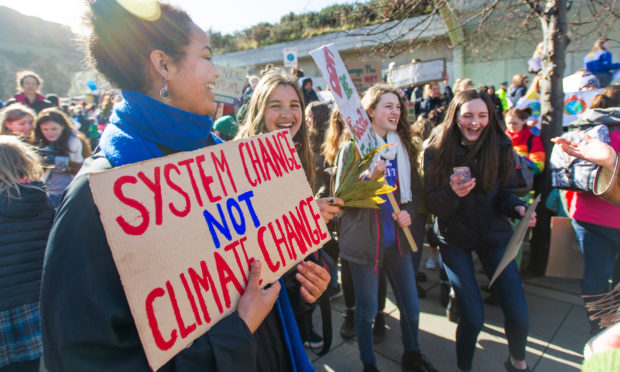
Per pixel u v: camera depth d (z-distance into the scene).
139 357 0.81
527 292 3.45
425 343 2.80
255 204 1.07
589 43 8.99
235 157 1.06
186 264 0.85
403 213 2.37
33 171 2.13
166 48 0.95
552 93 3.43
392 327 3.06
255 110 2.13
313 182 2.17
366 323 2.30
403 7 3.82
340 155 2.38
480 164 2.26
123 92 0.98
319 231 1.27
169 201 0.85
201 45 1.00
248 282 0.98
